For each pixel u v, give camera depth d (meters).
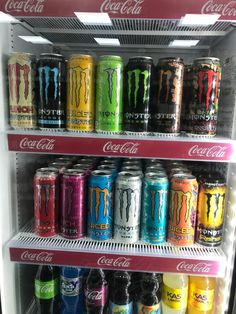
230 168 1.05
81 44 1.39
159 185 0.98
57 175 1.04
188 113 1.02
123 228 1.01
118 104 0.98
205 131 0.98
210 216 1.00
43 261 1.02
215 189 0.99
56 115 0.99
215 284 1.11
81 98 0.97
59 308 1.18
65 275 1.13
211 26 1.04
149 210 1.00
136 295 1.17
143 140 0.94
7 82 1.00
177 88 0.96
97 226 1.02
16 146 0.98
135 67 0.95
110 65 0.95
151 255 0.99
